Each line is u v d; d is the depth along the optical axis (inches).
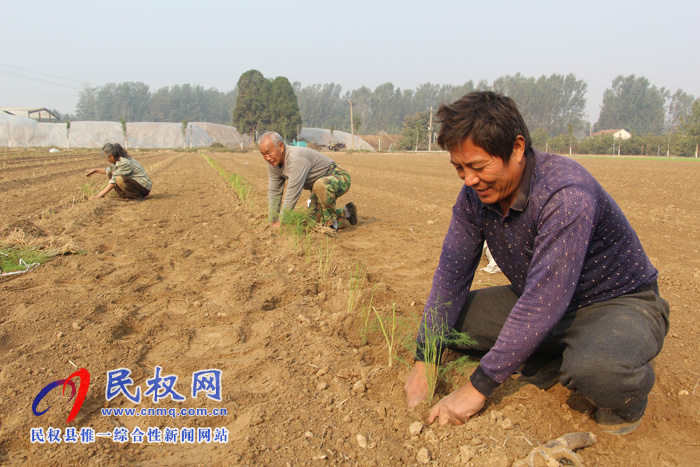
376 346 117.4
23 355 106.7
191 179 548.1
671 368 104.7
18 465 76.1
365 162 1072.2
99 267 173.8
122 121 2220.7
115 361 107.7
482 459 73.6
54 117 3430.1
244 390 98.3
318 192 237.9
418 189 462.0
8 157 984.3
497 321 94.6
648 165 875.4
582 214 68.9
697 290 159.3
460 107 68.5
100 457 78.0
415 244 224.7
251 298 148.9
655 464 75.2
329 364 106.7
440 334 90.6
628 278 79.4
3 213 292.8
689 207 346.3
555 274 70.3
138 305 142.9
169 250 205.6
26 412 87.7
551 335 85.7
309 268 178.9
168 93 5393.7
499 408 88.3
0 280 157.6
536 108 3639.3
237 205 330.3
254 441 80.4
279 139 224.7
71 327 122.7
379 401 93.8
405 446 80.0
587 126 4067.4
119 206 326.0
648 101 3772.1
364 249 216.2
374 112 4810.5
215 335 125.6
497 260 86.0
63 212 291.6
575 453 75.7
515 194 75.1
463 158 69.9
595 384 71.4
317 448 79.0
